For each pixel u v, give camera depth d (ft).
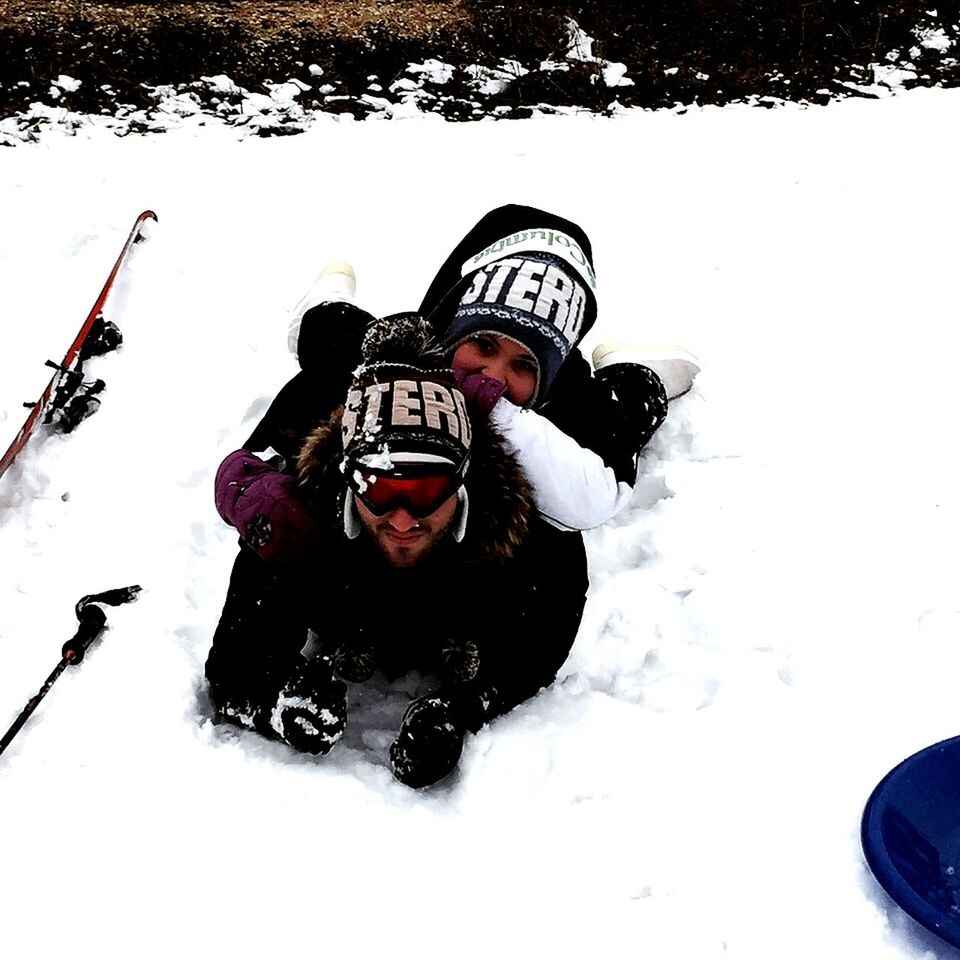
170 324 11.93
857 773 6.75
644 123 16.53
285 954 5.75
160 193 14.56
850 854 6.27
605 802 6.54
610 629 8.04
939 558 8.59
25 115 16.58
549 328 6.81
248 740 6.91
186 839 6.26
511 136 16.12
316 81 17.43
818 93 17.29
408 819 6.41
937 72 17.67
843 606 8.09
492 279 7.00
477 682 6.81
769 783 6.67
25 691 7.43
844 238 13.43
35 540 9.00
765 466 9.60
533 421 6.48
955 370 10.89
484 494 6.16
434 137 16.06
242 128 16.53
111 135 16.21
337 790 6.52
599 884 6.11
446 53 17.93
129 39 17.92
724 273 12.82
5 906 5.95
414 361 6.02
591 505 6.67
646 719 7.07
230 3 19.11
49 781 6.61
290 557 6.37
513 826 6.40
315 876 6.10
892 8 18.42
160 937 5.81
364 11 18.95
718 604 8.05
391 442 5.58
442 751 6.42
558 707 7.19
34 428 10.18
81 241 13.44
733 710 7.14
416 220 13.93
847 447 9.84
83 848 6.22
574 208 14.24
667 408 9.93
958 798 6.43
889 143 15.56
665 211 14.16
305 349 8.35
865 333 11.57
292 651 6.83
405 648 7.12
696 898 6.03
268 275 12.82
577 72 17.67
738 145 15.75
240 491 6.53
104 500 9.35
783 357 11.21
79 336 11.02
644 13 18.56
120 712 7.01
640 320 11.94
